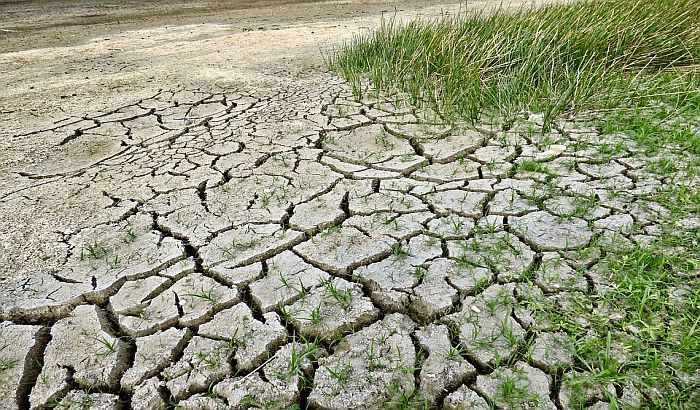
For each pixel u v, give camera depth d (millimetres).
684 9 5812
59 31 8609
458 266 2449
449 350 2023
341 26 8156
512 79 4367
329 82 5156
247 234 2758
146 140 3965
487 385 1879
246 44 7102
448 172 3324
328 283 2381
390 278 2400
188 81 5367
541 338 2037
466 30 5445
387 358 2006
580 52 4805
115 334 2164
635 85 4273
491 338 2057
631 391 1809
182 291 2369
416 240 2660
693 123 3771
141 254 2611
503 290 2287
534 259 2471
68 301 2305
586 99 4098
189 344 2096
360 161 3518
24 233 2783
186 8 10781
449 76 4543
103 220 2904
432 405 1845
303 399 1897
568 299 2213
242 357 2027
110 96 4977
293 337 2078
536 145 3604
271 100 4723
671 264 2346
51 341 2117
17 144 3932
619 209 2814
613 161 3334
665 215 2742
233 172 3416
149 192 3193
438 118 4168
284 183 3264
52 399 1885
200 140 3930
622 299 2189
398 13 9180
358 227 2787
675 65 5055
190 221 2881
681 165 3225
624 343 1975
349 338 2107
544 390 1849
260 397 1882
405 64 5078
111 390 1941
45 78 5695
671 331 2012
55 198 3141
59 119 4422
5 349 2080
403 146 3723
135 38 7883
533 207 2885
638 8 5820
